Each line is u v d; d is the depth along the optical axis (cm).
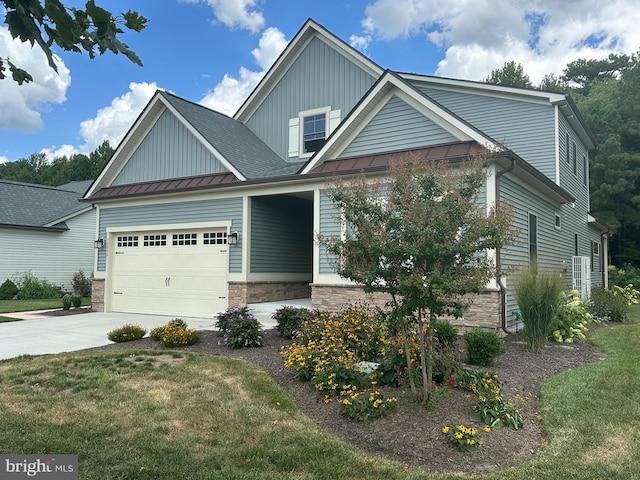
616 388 579
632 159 2822
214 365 688
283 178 1155
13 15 215
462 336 882
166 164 1449
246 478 353
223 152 1322
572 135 1689
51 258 2317
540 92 1383
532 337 808
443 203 467
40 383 614
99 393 565
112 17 237
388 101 1111
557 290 823
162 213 1399
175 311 1359
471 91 1503
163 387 588
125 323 1187
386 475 362
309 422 472
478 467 380
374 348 660
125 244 1480
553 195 1323
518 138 1427
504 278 947
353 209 489
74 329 1091
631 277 2686
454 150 985
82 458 388
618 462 381
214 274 1299
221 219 1294
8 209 2264
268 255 1329
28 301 1980
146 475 358
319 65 1559
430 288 449
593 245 2159
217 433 443
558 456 394
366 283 485
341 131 1131
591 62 4078
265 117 1659
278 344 835
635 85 2983
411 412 479
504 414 461
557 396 547
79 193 2836
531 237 1161
